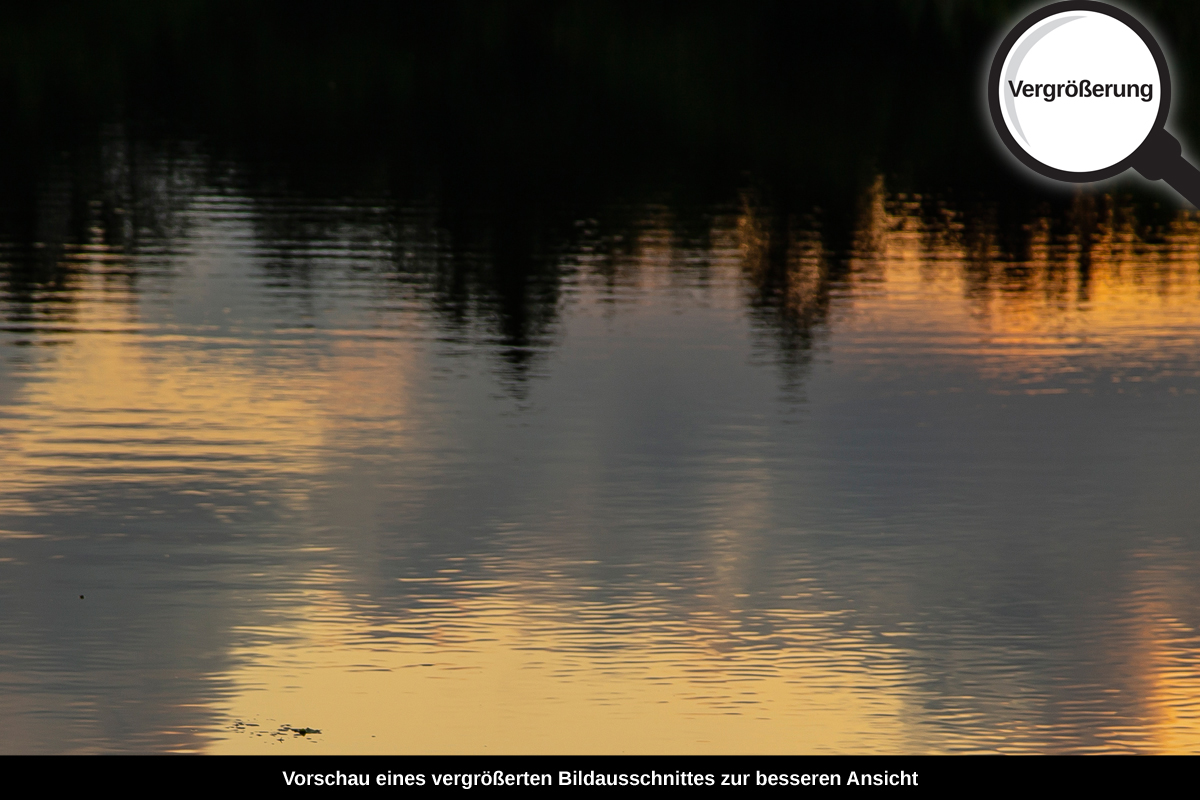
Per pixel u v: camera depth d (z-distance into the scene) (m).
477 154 83.75
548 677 25.06
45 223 63.09
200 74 108.81
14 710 23.83
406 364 44.19
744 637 26.66
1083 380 43.66
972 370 44.53
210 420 38.53
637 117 97.00
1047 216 70.62
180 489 33.62
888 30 130.62
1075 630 27.27
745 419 39.50
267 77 108.31
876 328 49.31
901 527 32.19
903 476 35.38
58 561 29.56
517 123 93.81
